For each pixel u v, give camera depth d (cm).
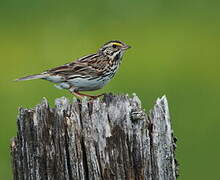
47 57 2150
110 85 1952
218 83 2016
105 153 930
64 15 2427
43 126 934
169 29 2350
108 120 930
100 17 2412
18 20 2416
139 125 930
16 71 2097
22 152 941
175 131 1761
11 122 1833
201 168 1658
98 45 2209
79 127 930
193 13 2464
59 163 934
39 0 2531
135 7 2478
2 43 2258
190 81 2027
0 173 1617
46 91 1945
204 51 2214
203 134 1747
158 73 2067
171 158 942
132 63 2141
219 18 2427
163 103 940
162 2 2519
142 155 934
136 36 2295
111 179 932
